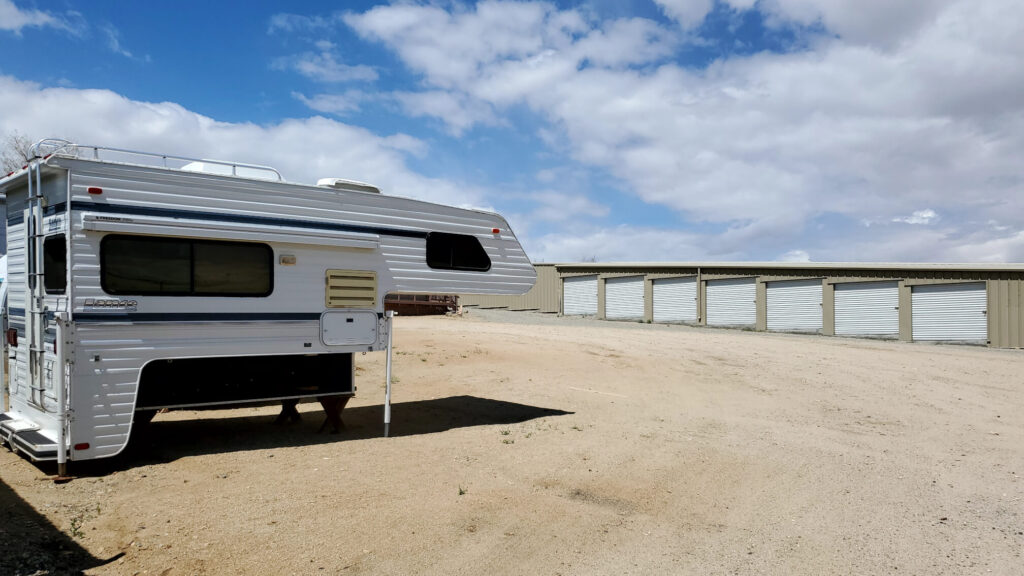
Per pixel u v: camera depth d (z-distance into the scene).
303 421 9.03
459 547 4.79
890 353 19.83
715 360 16.94
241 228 7.09
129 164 6.52
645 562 4.69
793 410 10.96
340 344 7.85
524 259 9.48
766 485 6.65
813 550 5.01
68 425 6.14
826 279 28.16
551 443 8.05
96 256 6.34
